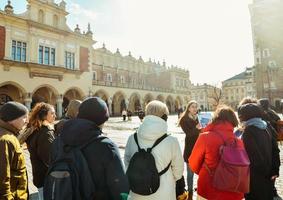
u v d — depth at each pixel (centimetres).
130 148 307
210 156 316
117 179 215
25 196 292
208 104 9681
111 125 2666
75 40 3834
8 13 3030
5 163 266
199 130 541
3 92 3228
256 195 365
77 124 223
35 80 3262
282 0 5069
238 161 296
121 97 5297
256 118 378
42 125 366
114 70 5644
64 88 3612
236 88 10250
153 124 294
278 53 5056
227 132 322
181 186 339
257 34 5294
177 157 303
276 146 389
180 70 6800
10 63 2994
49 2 3500
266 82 5162
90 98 246
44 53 3412
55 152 224
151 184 272
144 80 6494
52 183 204
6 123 296
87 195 206
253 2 5362
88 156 215
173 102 6334
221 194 312
